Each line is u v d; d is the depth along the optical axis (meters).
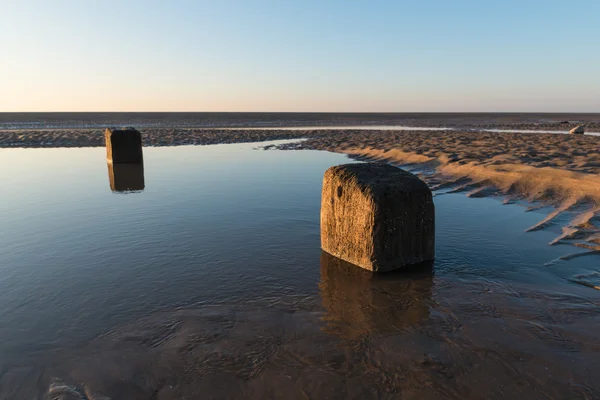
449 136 24.06
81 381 2.82
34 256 5.18
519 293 4.07
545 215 6.97
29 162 14.13
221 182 10.19
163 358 3.05
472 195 8.66
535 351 3.07
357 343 3.23
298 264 4.93
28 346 3.24
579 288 4.19
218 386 2.75
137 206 7.74
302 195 8.69
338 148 18.41
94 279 4.50
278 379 2.81
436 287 4.25
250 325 3.51
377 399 2.62
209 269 4.76
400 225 4.70
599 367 2.87
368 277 4.53
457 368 2.90
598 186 7.52
